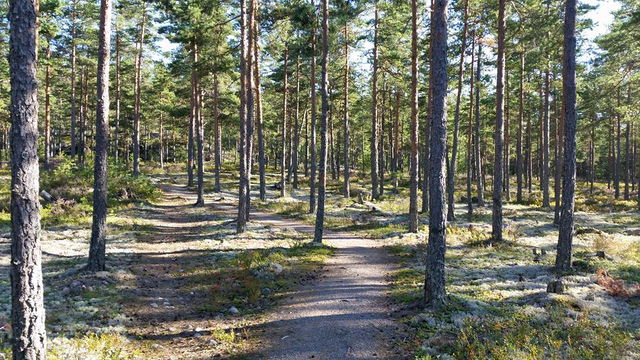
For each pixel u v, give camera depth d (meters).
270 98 43.50
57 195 24.00
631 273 12.95
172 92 42.12
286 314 10.09
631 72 21.50
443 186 9.78
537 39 17.45
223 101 34.66
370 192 40.22
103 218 12.18
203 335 8.98
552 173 56.41
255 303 11.02
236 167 58.25
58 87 44.62
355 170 66.06
